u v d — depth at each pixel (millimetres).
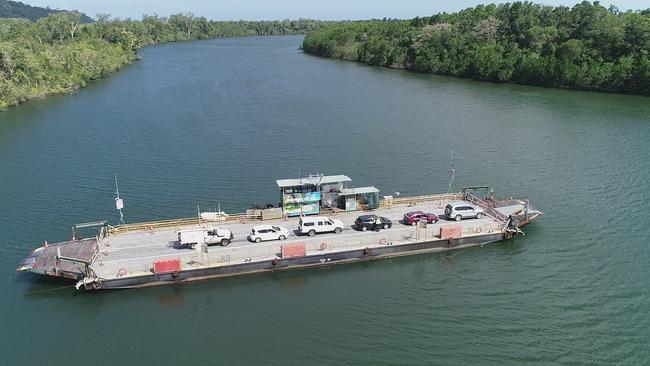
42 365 44000
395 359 44500
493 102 152500
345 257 59188
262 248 58531
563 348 45812
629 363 44062
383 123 123875
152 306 52031
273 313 50906
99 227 68500
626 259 60438
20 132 115500
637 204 75875
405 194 81000
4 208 74500
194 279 55469
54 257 56438
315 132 115125
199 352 45438
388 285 55812
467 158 97562
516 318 49906
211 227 64562
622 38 178625
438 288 55188
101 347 46188
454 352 45312
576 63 182750
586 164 93938
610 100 156250
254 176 87625
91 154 99125
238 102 148750
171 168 91312
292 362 44188
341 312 51031
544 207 75375
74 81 176875
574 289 54625
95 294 53719
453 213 67188
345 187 76188
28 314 50562
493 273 58031
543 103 151125
